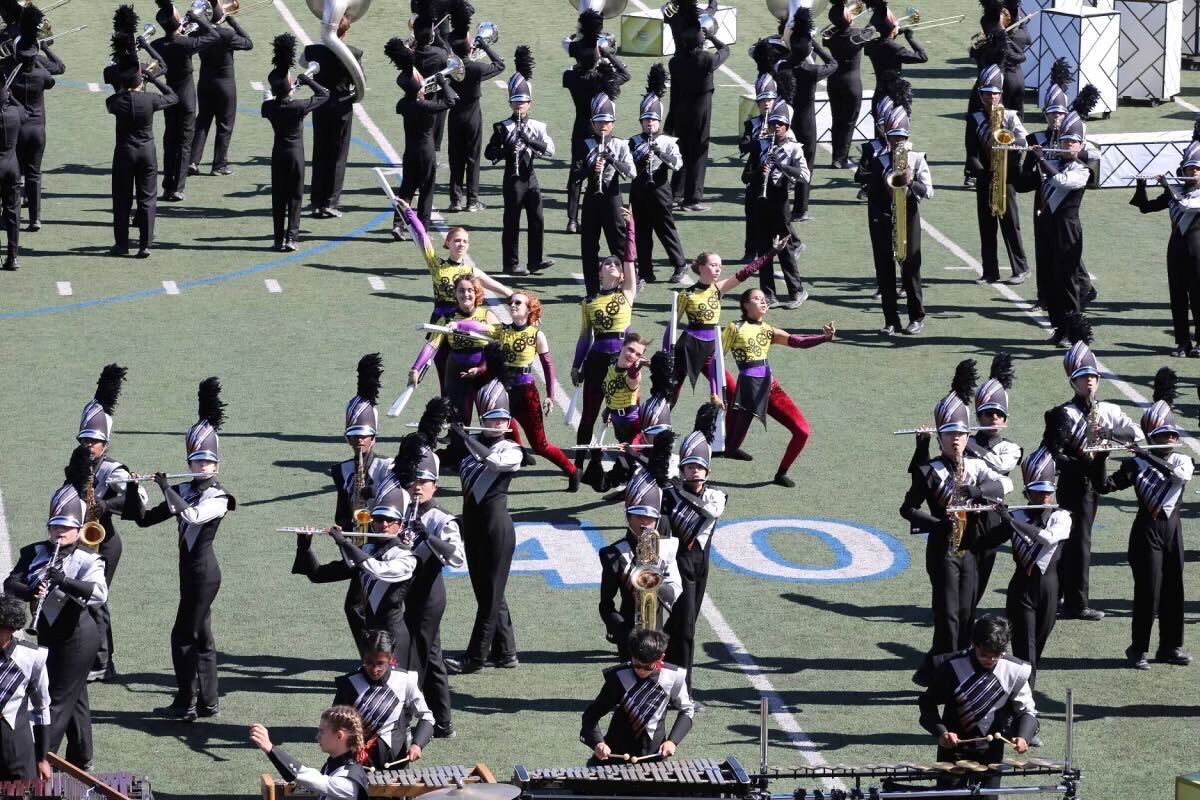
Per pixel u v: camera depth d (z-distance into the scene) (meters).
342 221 65.06
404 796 26.69
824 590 38.69
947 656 28.44
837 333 54.66
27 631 30.56
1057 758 31.88
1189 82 81.62
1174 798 30.23
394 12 89.44
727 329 44.00
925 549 40.56
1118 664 35.69
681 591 32.62
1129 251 62.41
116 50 59.25
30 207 62.59
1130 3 77.06
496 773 31.30
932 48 87.00
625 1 79.94
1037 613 33.66
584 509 42.78
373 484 34.41
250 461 44.94
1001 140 56.88
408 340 53.59
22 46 61.19
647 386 50.09
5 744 27.89
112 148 72.38
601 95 55.06
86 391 49.19
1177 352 52.69
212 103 68.44
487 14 89.62
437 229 63.88
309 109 60.97
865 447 46.34
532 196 58.69
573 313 56.06
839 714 33.62
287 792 26.98
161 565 39.44
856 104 70.44
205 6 67.00
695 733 32.84
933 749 32.28
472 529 34.66
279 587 38.41
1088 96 53.19
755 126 56.41
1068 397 49.59
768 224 56.31
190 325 54.56
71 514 30.59
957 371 35.41
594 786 26.86
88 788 27.19
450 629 36.81
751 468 45.22
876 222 53.72
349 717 26.73
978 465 33.91
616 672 28.55
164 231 63.41
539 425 43.41
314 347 52.91
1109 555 40.50
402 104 61.88
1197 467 43.62
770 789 30.19
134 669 34.91
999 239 63.19
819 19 85.44
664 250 61.97
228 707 33.50
